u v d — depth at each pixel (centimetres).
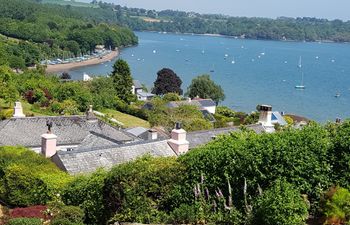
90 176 2778
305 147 2128
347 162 2092
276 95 16825
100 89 11125
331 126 2486
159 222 2320
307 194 2078
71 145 5059
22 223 2327
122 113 10462
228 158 2231
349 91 18700
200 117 7744
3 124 5112
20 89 9750
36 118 5262
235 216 2119
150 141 3916
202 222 2217
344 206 1903
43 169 3075
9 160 3114
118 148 3712
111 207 2442
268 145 2144
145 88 14812
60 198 2747
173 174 2408
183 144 3897
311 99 16288
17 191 2906
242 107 14188
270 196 1914
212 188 2275
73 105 9231
